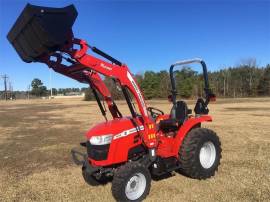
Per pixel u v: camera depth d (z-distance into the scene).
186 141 6.62
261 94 65.56
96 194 6.29
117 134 5.96
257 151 9.12
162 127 6.86
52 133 14.62
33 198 6.24
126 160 6.11
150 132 6.27
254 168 7.48
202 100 7.29
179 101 7.16
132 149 6.19
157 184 6.59
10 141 12.79
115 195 5.68
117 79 5.93
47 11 5.05
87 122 18.84
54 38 5.10
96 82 6.52
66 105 44.75
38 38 5.17
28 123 19.66
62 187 6.80
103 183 6.88
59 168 8.32
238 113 21.14
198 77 57.22
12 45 5.84
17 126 18.12
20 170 8.26
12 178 7.57
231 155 8.71
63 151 10.39
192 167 6.59
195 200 5.75
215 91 67.12
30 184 7.08
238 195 5.89
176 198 5.88
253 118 17.58
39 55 5.47
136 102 6.16
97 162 5.87
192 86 55.59
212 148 6.99
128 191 5.71
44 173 7.89
